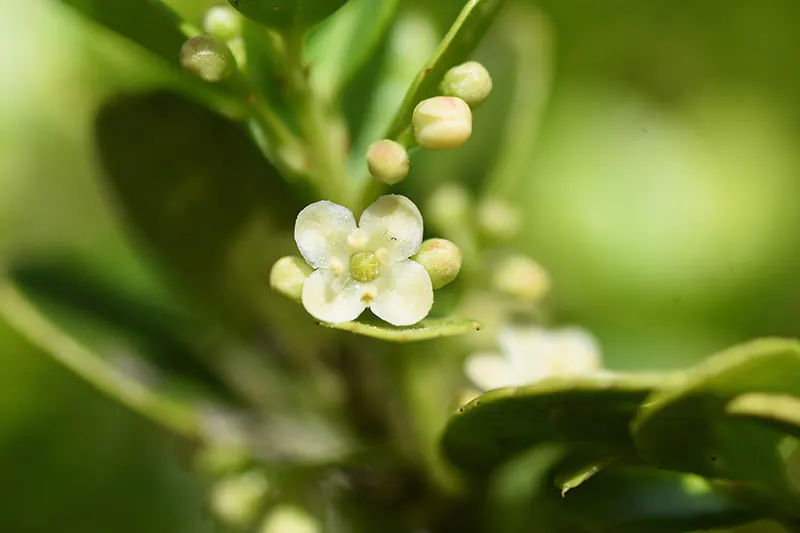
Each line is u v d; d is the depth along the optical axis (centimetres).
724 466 9
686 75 15
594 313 14
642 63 15
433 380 10
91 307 11
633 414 9
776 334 14
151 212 10
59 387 12
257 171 10
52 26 13
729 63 15
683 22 15
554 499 9
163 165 10
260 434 10
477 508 10
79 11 9
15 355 12
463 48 9
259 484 10
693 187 14
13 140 13
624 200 14
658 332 13
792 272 14
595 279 14
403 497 10
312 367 10
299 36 9
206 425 10
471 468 9
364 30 9
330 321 9
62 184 13
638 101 15
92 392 12
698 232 14
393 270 9
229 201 10
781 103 15
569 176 14
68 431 12
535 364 10
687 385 8
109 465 12
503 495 10
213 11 9
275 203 10
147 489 12
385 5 9
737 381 9
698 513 9
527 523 10
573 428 9
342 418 10
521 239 14
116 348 10
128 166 10
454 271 9
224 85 9
